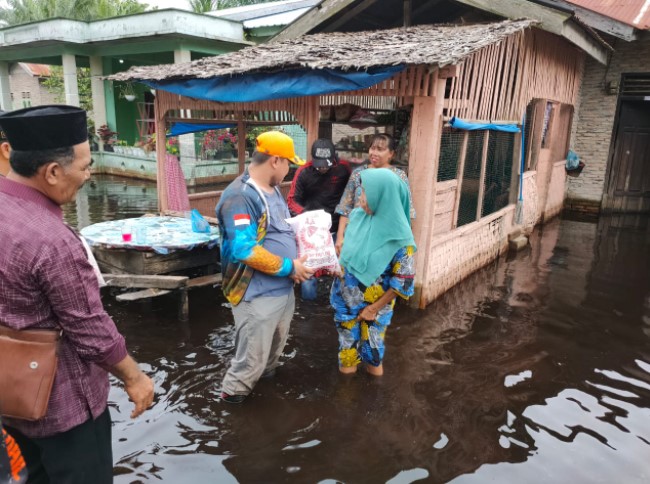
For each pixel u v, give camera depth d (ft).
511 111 22.88
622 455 10.30
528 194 27.20
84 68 66.90
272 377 12.78
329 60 16.49
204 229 18.57
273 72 17.76
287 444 10.27
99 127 54.08
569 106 33.45
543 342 15.37
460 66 16.72
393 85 16.61
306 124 19.70
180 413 11.21
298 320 16.28
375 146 15.89
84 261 5.98
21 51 57.67
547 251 25.95
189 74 20.11
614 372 13.73
